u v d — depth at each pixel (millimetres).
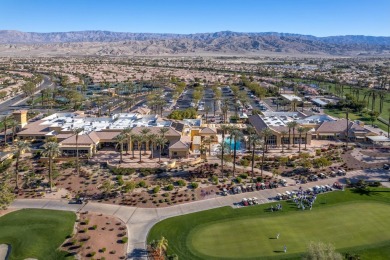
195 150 157625
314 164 140000
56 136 159000
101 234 91375
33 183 121688
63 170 134000
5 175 127062
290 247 85312
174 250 85312
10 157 145000
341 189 119375
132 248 85812
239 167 139125
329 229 93438
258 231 92812
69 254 83062
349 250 83938
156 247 83688
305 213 102688
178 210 105125
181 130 167750
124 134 147375
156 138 143375
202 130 173625
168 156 149250
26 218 98500
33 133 169250
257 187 119688
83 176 128750
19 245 86562
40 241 87875
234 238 89875
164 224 96750
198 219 99562
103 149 158500
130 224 96812
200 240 89312
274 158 147375
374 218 99188
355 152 159250
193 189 118812
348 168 139000
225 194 115375
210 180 126000
